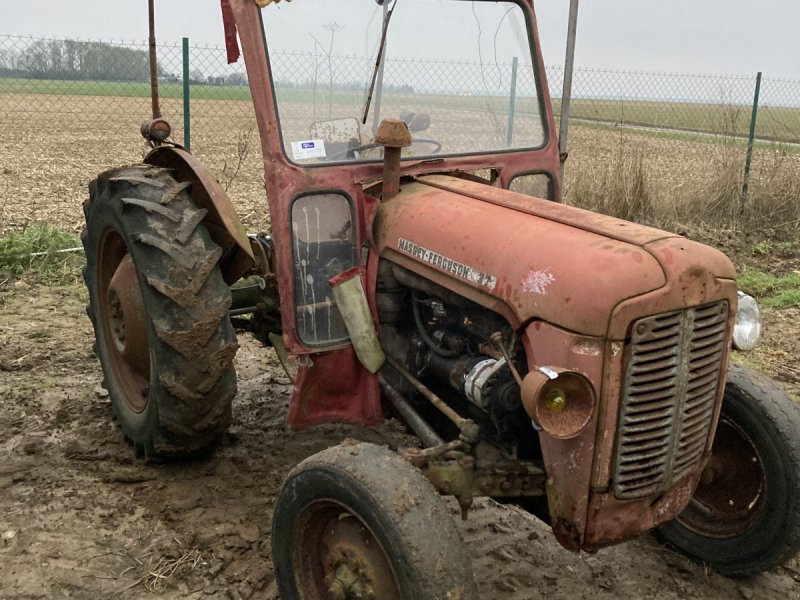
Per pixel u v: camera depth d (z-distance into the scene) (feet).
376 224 10.17
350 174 10.39
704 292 7.77
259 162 43.83
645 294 7.43
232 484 12.08
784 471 9.58
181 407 10.99
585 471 7.83
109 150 48.34
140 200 10.97
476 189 9.96
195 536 10.71
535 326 7.89
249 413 14.64
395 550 7.25
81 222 27.99
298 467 8.39
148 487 11.89
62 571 9.93
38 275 21.85
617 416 7.66
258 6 9.94
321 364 10.60
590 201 28.96
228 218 10.94
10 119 60.29
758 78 32.73
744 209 30.78
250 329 14.43
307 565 8.69
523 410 8.66
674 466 8.24
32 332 18.02
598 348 7.46
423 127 11.14
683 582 10.36
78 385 15.39
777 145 35.14
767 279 24.47
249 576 9.98
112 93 51.47
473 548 10.74
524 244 8.30
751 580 10.45
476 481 8.66
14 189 34.42
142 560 10.22
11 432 13.42
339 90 10.57
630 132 37.91
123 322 12.50
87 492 11.68
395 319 10.29
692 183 31.96
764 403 9.83
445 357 9.43
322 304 10.45
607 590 10.06
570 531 8.16
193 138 50.60
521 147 11.67
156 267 10.53
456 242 8.96
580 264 7.69
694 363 7.97
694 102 34.32
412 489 7.53
